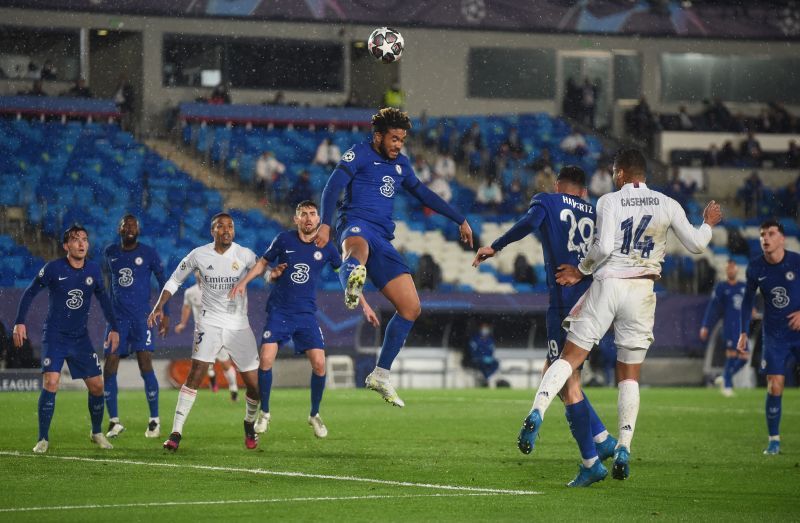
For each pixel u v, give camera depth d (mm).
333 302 55062
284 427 28906
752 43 78688
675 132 77812
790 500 15953
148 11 69562
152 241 63969
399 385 58188
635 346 16766
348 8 72250
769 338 24047
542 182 72875
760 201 73500
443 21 73875
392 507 14695
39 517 13688
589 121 78812
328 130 74312
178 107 71750
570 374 16438
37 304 50469
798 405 40625
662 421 32656
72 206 64562
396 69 76812
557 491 16578
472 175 74375
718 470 19906
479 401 42031
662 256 17109
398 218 69875
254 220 66750
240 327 23703
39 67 71375
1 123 68188
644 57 79062
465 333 59406
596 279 16906
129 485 16906
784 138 78500
